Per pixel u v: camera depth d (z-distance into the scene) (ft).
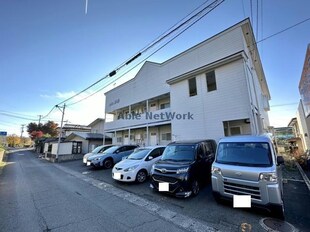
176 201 14.97
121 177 21.25
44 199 16.67
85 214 12.90
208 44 34.88
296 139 54.70
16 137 173.47
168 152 19.81
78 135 77.25
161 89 45.29
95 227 10.85
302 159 30.27
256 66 43.24
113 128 59.57
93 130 89.86
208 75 32.17
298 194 16.02
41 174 31.32
